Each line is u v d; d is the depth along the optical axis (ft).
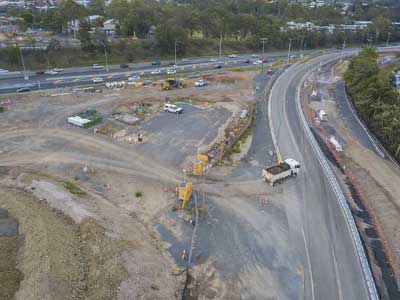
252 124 223.71
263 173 157.38
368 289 102.06
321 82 335.47
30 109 231.50
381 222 131.95
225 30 508.94
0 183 147.13
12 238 114.62
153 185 151.53
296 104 266.16
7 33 406.82
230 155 180.96
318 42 576.61
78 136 195.11
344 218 133.08
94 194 142.92
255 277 105.60
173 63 398.62
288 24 639.35
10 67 328.90
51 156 172.04
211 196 144.87
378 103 220.64
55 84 290.76
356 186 156.56
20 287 95.25
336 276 106.42
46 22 417.28
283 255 114.62
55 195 137.08
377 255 116.06
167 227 126.21
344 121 233.96
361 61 300.20
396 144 184.24
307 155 182.91
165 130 209.56
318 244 119.55
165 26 433.48
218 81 325.62
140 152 179.83
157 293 95.35
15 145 181.16
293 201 142.92
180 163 170.50
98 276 99.81
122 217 129.08
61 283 96.27
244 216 133.08
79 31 376.89
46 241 111.34
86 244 113.19
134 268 100.89
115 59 388.16
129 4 495.82
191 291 99.86
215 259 112.27
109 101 255.91
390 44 611.88
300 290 101.35
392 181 155.43
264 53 506.89
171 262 110.42
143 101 261.24
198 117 234.38
